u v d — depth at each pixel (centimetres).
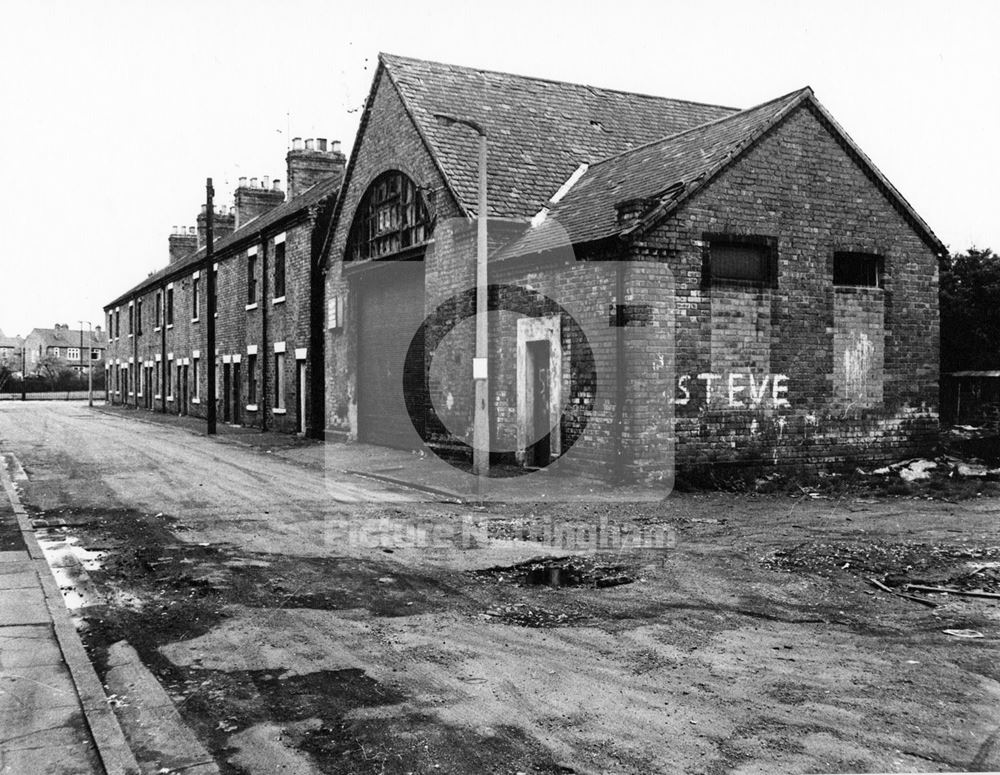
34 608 629
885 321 1415
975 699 459
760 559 791
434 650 546
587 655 534
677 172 1340
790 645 550
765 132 1302
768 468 1306
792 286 1330
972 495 1167
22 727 428
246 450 1973
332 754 401
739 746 404
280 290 2541
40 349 10219
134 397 4762
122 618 625
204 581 726
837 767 381
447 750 403
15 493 1241
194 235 4725
